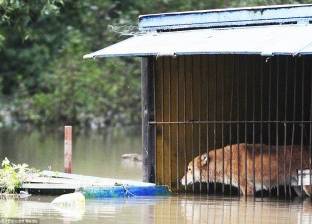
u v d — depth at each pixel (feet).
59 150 121.49
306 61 85.87
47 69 180.14
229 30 81.05
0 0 103.35
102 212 69.05
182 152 84.02
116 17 175.32
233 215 68.74
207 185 82.12
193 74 84.38
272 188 81.41
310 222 65.62
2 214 67.00
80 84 176.35
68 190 77.41
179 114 83.97
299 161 80.12
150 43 80.79
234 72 85.10
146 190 79.41
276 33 77.05
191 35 81.61
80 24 179.52
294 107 80.64
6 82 182.50
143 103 83.51
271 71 84.84
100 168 100.37
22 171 80.28
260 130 82.28
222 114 85.15
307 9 77.56
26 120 176.45
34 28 179.63
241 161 80.69
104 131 168.04
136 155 111.24
